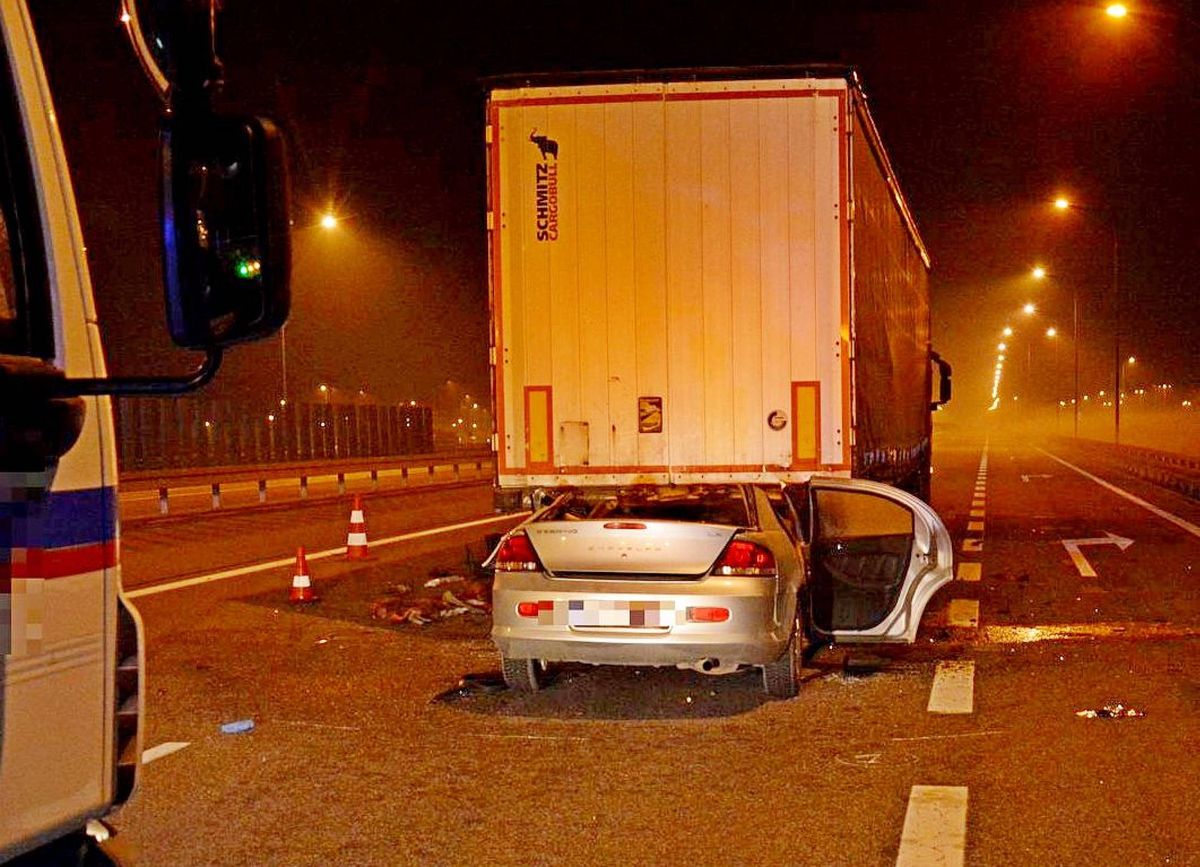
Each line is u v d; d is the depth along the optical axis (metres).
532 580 7.68
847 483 8.84
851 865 4.94
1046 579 13.17
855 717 7.39
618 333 9.49
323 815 5.70
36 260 2.46
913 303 17.69
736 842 5.25
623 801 5.87
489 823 5.57
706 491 9.30
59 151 2.56
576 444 9.52
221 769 6.48
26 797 2.28
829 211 9.38
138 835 5.42
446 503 27.39
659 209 9.46
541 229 9.52
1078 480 33.41
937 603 11.62
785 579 7.77
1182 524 19.34
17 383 2.18
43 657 2.32
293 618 11.34
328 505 26.91
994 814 5.50
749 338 9.42
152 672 8.98
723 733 7.12
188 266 2.39
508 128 9.52
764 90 9.38
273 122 2.42
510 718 7.57
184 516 23.72
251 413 44.53
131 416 36.81
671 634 7.44
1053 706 7.47
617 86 9.45
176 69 2.43
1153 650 9.10
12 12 2.45
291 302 2.41
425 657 9.51
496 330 9.55
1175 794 5.70
